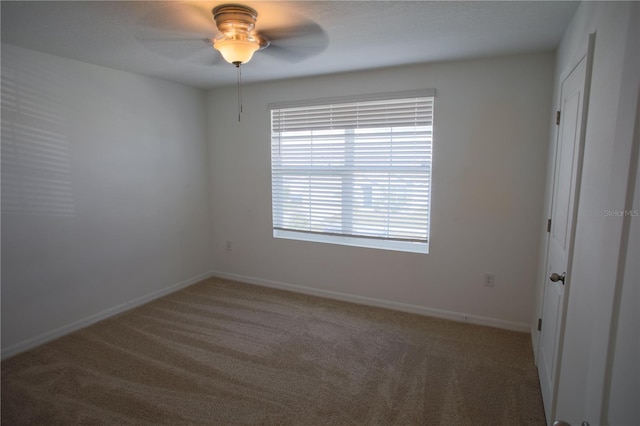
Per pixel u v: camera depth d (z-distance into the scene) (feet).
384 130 10.45
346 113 10.90
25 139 8.37
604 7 4.08
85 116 9.55
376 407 6.59
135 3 5.97
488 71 9.02
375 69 10.14
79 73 9.36
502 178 9.21
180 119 12.34
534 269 9.15
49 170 8.86
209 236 13.92
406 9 6.19
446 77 9.47
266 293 12.39
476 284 9.84
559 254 6.22
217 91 13.00
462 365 7.91
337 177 11.34
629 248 2.44
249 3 5.98
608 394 2.67
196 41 7.82
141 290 11.41
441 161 9.80
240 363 8.04
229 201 13.42
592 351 3.15
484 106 9.18
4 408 6.54
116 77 10.24
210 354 8.43
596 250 3.74
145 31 7.22
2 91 7.93
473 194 9.57
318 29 7.11
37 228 8.72
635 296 2.26
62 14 6.38
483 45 8.04
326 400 6.79
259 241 13.03
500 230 9.40
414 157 10.18
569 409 4.53
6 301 8.25
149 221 11.53
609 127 3.55
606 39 3.92
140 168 11.12
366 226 11.11
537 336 8.06
